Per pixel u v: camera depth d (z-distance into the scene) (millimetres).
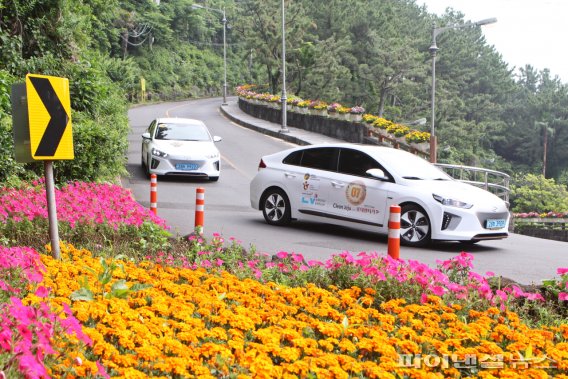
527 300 5996
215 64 105000
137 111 55938
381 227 11352
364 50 68312
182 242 8891
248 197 17000
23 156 6332
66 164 13625
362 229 11641
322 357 3734
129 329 4285
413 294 6000
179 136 19719
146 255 7977
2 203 9000
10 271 4992
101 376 3324
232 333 4305
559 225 37875
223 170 22438
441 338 4855
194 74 96500
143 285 5281
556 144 101312
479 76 97688
